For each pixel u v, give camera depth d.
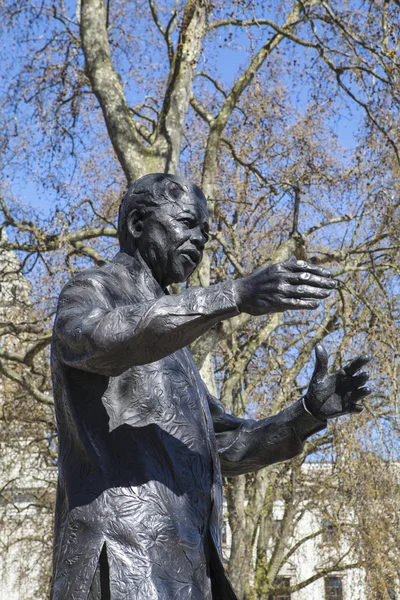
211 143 13.63
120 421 2.73
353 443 12.89
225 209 14.85
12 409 16.20
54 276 14.27
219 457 3.12
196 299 2.47
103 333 2.47
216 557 2.72
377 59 12.05
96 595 2.56
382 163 13.41
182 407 2.83
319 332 15.11
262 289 2.43
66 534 2.62
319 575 18.08
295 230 13.98
